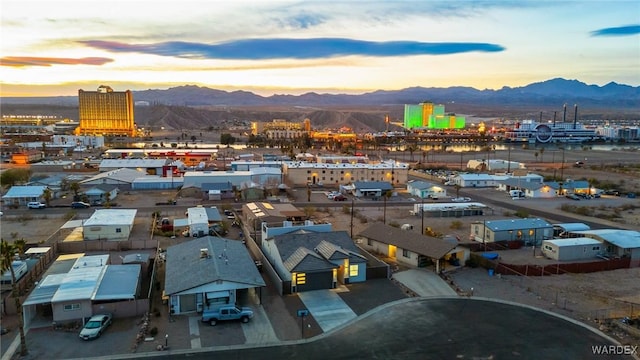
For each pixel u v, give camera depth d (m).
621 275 52.41
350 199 98.50
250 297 43.84
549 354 33.69
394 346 34.69
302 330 37.03
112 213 69.38
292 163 126.94
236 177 107.50
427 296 44.72
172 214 80.81
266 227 54.72
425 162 177.75
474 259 54.50
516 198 102.88
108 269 44.88
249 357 32.94
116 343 34.69
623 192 109.62
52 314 39.28
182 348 34.06
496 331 37.25
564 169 157.38
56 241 59.81
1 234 65.69
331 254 47.50
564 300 44.31
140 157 163.38
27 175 109.56
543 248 59.59
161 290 45.19
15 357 32.53
